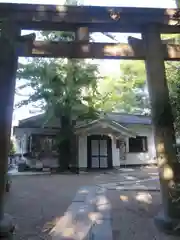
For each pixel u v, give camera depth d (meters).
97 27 3.29
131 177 8.77
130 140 14.02
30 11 3.06
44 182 7.72
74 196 5.32
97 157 12.47
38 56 3.22
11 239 2.83
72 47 3.26
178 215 2.92
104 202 4.68
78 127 11.55
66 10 3.08
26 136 12.90
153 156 14.31
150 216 3.72
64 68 10.60
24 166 11.63
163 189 3.01
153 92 3.20
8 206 4.42
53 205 4.50
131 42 3.38
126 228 3.19
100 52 3.29
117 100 15.77
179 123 3.12
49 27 3.24
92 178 8.68
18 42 3.15
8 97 2.98
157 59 3.25
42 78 10.56
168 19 3.24
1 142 2.86
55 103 11.12
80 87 11.02
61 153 11.88
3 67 3.00
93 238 2.87
